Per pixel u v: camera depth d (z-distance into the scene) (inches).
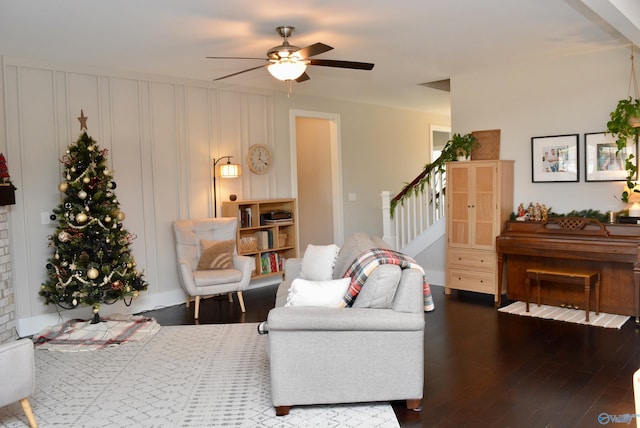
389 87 268.1
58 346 170.4
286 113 274.1
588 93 203.6
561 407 116.6
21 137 185.2
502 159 228.4
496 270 215.3
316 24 155.4
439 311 203.6
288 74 157.3
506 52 197.6
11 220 182.2
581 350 153.9
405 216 276.4
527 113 220.2
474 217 221.6
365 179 322.0
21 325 185.5
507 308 204.8
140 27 152.9
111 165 208.8
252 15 144.9
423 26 160.1
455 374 137.8
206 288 203.8
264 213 258.8
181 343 171.5
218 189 244.8
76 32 156.6
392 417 113.7
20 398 107.1
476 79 234.5
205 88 239.5
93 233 177.5
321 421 112.3
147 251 220.4
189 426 111.3
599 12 121.3
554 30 168.1
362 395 116.3
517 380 132.6
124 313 211.2
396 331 115.1
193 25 152.6
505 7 143.3
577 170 207.2
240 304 217.5
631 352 151.0
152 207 221.9
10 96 182.4
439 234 247.8
